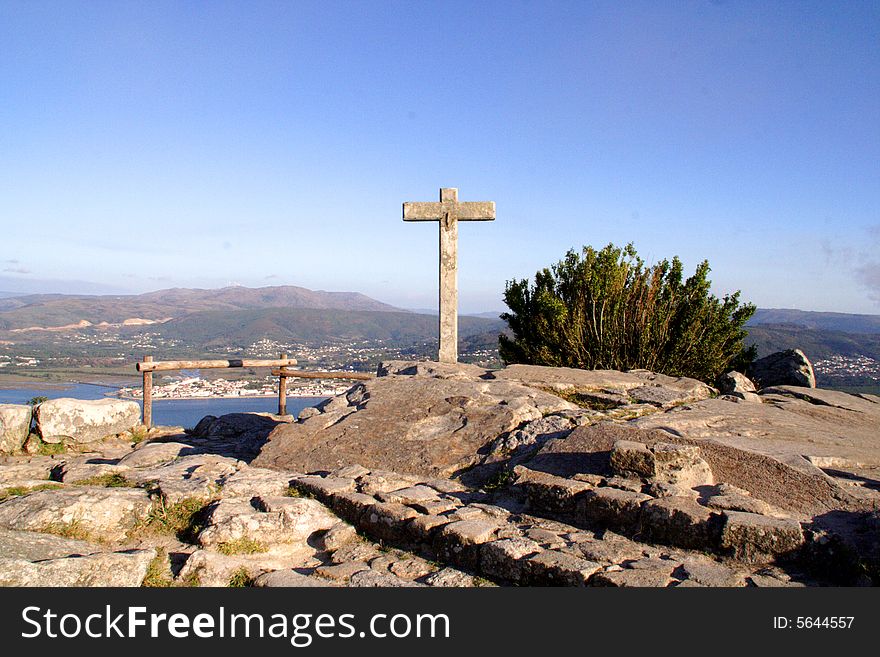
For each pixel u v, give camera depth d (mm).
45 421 9953
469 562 4738
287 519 5371
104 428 10617
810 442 7027
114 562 4566
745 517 4527
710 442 5934
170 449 8859
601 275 14883
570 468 6070
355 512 5660
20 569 4277
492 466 6832
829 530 4523
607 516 5047
